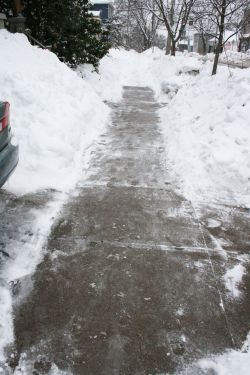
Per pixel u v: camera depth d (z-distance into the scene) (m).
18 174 4.57
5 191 4.26
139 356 2.36
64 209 4.07
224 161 4.83
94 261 3.24
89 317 2.63
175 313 2.72
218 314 2.74
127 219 3.96
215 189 4.70
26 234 3.54
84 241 3.52
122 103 10.36
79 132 6.23
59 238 3.54
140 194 4.55
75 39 10.75
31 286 2.89
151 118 8.59
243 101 6.11
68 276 3.03
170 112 8.38
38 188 4.44
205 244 3.60
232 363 2.35
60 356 2.32
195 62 15.91
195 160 5.26
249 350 2.46
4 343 2.39
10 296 2.78
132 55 32.03
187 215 4.12
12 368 2.23
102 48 12.27
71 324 2.56
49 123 5.54
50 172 4.77
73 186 4.65
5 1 9.90
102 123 7.74
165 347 2.44
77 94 7.66
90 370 2.25
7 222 3.70
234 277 3.15
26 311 2.65
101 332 2.52
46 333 2.48
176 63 16.17
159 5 21.58
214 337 2.54
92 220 3.90
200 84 8.66
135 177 5.05
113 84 12.69
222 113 6.23
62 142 5.22
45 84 6.77
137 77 18.38
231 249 3.55
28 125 5.29
